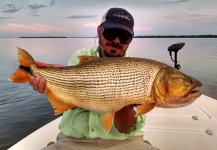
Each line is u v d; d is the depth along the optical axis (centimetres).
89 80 69
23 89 317
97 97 69
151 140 108
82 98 71
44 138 105
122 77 68
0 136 188
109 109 69
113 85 68
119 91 68
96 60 70
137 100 68
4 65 580
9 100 274
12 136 189
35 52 1048
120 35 82
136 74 67
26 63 72
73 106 72
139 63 67
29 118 222
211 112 131
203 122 121
